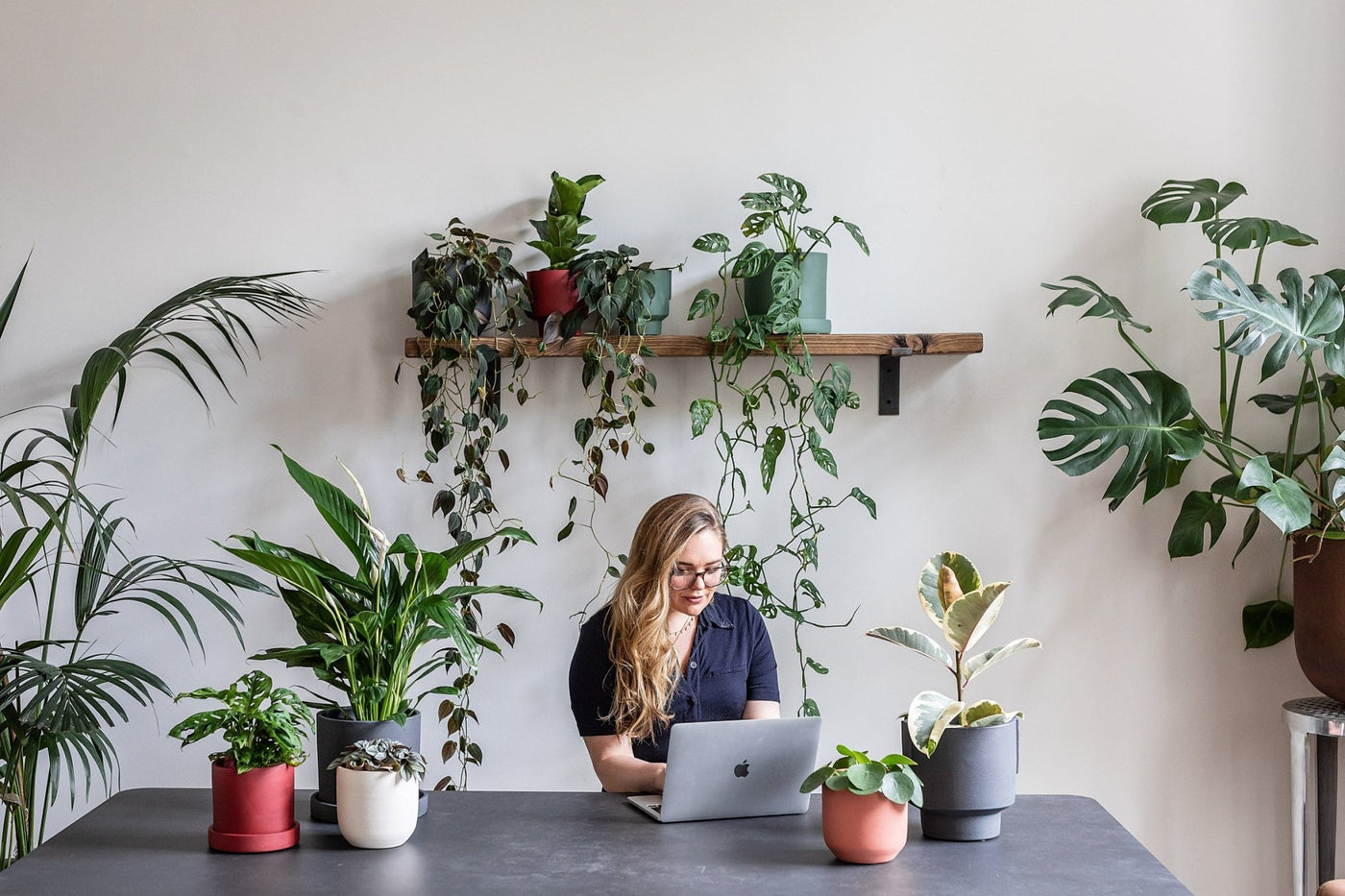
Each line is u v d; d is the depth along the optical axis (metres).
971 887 1.70
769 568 3.00
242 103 3.00
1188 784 3.00
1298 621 2.72
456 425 2.99
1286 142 2.97
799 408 2.99
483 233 2.98
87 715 2.43
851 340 2.79
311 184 3.00
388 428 3.00
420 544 3.00
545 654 3.01
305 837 1.95
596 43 2.99
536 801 2.16
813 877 1.74
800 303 2.75
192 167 3.00
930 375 2.99
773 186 2.82
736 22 2.99
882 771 1.80
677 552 2.48
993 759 1.89
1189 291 2.42
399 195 3.00
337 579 2.10
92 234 3.00
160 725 3.01
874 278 2.99
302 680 3.01
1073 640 3.00
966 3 2.99
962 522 3.00
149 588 2.95
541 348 2.76
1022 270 2.98
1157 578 2.99
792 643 3.00
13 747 2.62
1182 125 2.97
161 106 3.00
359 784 1.86
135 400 3.00
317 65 3.00
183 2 3.00
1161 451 2.54
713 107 2.99
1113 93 2.98
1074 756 3.01
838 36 2.99
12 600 2.99
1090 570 3.00
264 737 1.91
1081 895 1.67
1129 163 2.97
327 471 3.00
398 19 3.00
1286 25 2.97
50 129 3.00
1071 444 2.56
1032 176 2.98
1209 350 2.97
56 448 3.00
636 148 2.99
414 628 2.19
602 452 2.98
